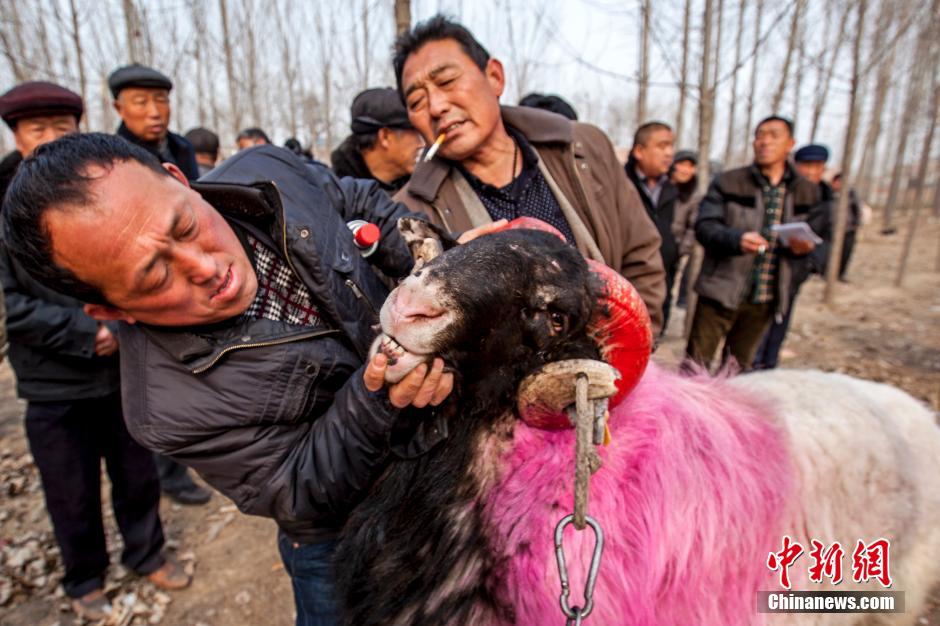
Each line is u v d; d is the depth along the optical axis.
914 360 5.92
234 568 3.21
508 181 1.91
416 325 0.97
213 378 1.20
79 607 2.83
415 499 1.19
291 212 1.28
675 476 1.19
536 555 1.10
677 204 6.09
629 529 1.13
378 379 0.99
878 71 10.71
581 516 0.93
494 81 1.98
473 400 1.13
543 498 1.12
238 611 2.91
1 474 4.09
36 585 3.03
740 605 1.29
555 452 1.14
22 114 2.56
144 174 1.04
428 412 1.20
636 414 1.28
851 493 1.70
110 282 1.04
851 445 1.72
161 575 3.03
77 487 2.70
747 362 4.52
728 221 4.24
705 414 1.37
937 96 9.94
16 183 1.01
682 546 1.17
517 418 1.16
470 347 1.02
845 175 7.95
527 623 1.09
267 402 1.21
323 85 9.05
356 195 1.57
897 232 18.14
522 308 1.02
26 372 2.55
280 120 11.30
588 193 1.92
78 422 2.67
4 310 2.25
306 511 1.21
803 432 1.66
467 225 1.88
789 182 4.18
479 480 1.15
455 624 1.12
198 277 1.09
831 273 8.34
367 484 1.22
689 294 5.56
